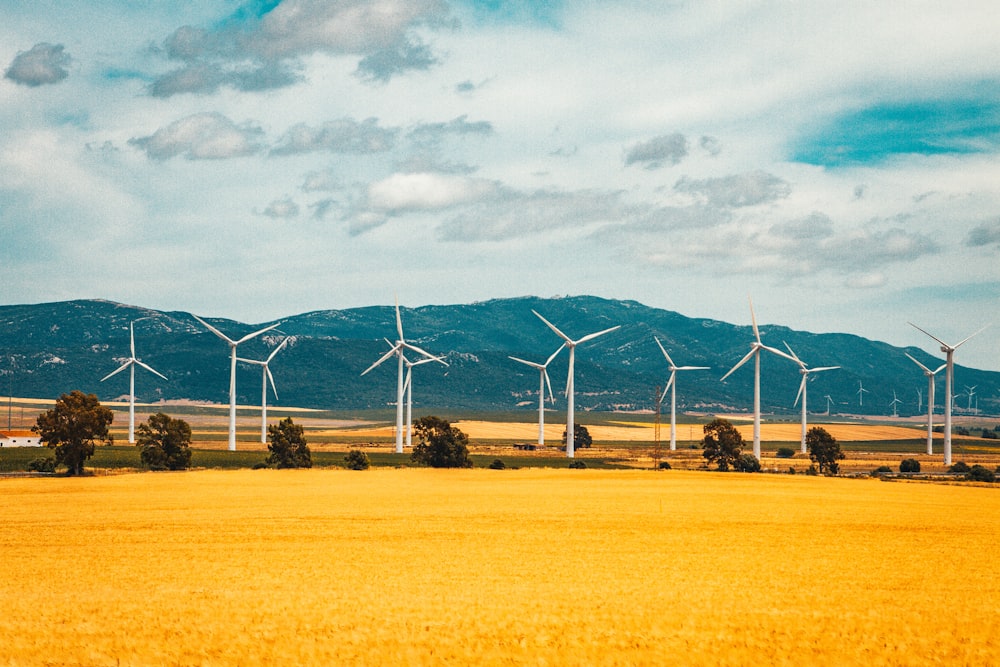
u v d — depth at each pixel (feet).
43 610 130.52
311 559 175.94
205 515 243.60
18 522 230.07
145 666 105.91
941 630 119.55
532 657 109.09
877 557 179.73
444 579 154.92
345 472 406.41
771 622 123.65
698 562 173.06
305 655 109.70
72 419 383.65
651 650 111.65
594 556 179.52
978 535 212.64
